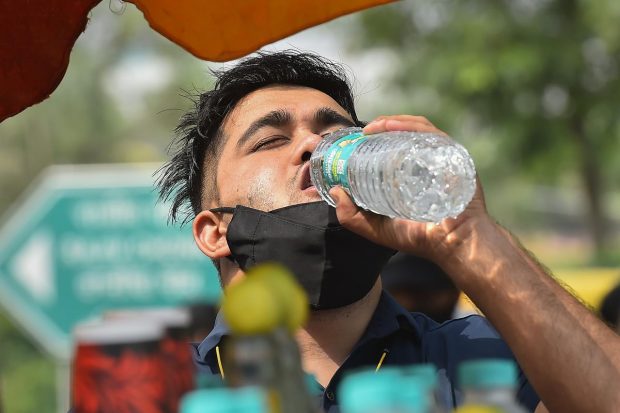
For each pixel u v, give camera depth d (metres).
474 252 2.79
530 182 19.92
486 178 25.00
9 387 12.95
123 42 29.17
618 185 33.91
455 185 2.63
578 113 17.84
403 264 5.65
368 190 2.69
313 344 3.16
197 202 3.55
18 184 29.31
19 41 3.02
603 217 20.14
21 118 29.22
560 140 18.19
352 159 2.76
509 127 17.94
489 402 2.10
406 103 18.61
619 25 17.27
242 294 1.88
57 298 8.71
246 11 2.98
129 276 8.70
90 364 2.03
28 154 29.38
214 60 3.00
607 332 2.79
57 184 8.74
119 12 3.01
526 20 17.39
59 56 3.03
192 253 8.73
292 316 1.91
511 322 2.76
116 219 8.74
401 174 2.59
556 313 2.76
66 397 8.77
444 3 18.06
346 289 3.04
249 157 3.27
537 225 50.88
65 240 8.72
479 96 17.64
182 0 2.96
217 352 3.11
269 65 3.47
